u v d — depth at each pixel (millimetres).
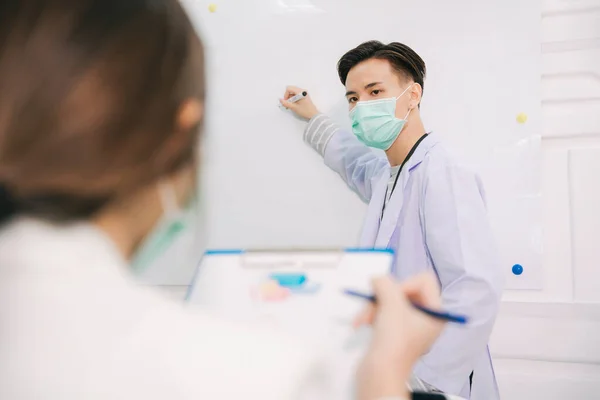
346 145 1760
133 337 337
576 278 1608
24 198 343
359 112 1646
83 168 337
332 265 662
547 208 1646
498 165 1650
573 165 1640
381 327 427
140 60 350
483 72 1684
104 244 362
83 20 343
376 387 378
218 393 328
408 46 1741
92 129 334
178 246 1806
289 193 1801
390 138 1633
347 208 1746
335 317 597
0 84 333
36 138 328
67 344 327
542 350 1615
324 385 370
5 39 340
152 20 363
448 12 1725
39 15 342
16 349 325
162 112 359
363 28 1789
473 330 1370
